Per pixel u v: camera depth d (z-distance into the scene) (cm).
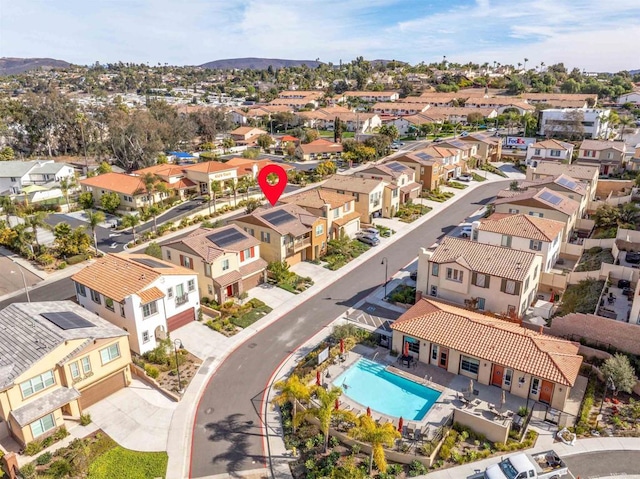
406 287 5191
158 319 4069
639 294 3728
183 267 4884
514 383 3412
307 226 5694
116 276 4194
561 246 5591
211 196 8625
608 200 7131
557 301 4753
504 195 6894
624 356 3453
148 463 2903
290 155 12512
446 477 2769
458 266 4350
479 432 3075
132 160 11069
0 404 2967
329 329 4412
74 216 7969
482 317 3972
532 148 10231
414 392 3531
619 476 2720
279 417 3325
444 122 16000
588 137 12812
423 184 8912
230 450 3027
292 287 5234
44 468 2861
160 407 3425
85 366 3344
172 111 14538
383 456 2681
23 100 13262
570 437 3000
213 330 4394
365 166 11256
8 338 3366
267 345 4162
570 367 3294
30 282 5509
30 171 9638
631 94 18250
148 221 7550
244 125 17725
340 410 3114
